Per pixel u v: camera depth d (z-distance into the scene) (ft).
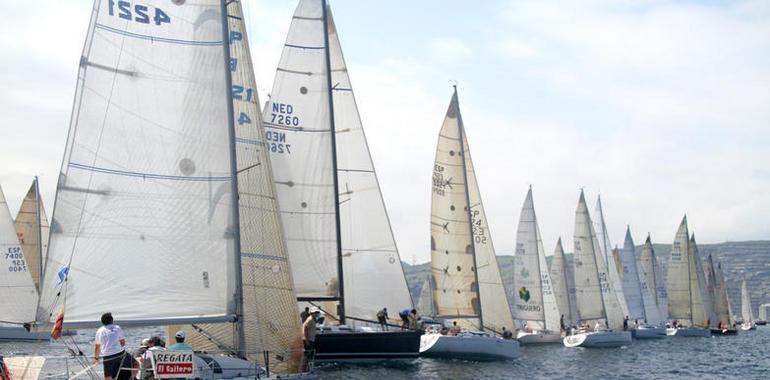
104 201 71.31
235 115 83.51
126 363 61.82
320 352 126.52
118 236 71.41
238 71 84.48
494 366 148.25
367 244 142.10
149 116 73.36
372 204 143.23
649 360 188.55
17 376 64.08
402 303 141.79
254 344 78.02
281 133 137.59
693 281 340.59
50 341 187.32
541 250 235.40
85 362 69.92
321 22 140.87
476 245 185.47
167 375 60.95
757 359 199.93
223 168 74.84
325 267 137.18
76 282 69.67
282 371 78.64
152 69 73.77
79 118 71.00
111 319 62.34
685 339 299.79
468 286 176.35
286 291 81.25
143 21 73.56
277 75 138.92
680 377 151.53
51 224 69.56
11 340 182.91
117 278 70.95
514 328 184.24
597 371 156.87
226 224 74.38
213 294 73.46
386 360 129.49
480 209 187.21
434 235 177.58
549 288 237.66
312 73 139.95
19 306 185.16
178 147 73.92
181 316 72.23
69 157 70.49
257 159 83.71
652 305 318.45
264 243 81.56
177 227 73.05
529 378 134.82
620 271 320.70
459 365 143.95
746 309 523.29
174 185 73.46
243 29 85.30
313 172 138.51
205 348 79.05
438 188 178.09
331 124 140.05
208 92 75.15
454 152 179.32
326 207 138.41
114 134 72.13
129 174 72.28
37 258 206.39
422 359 148.87
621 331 240.73
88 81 71.41
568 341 225.15
